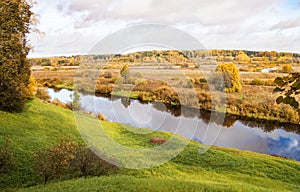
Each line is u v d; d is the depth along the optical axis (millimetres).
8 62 18031
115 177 8523
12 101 18141
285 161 13977
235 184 9242
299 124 20953
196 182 8453
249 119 22141
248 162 13312
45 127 16484
